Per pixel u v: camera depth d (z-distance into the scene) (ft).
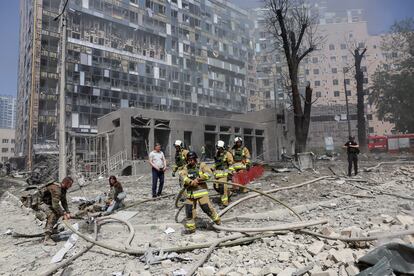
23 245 19.17
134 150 90.12
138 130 92.68
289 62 63.52
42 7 152.87
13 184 71.26
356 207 25.16
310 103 61.67
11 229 23.88
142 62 181.47
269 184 37.81
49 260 15.99
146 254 15.17
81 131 150.92
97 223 22.33
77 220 25.26
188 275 12.73
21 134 175.01
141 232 20.97
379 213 22.15
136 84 176.65
